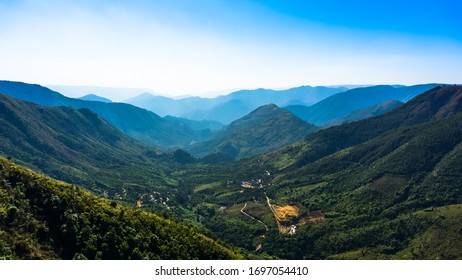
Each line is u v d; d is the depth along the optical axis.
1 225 98.00
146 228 132.75
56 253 102.38
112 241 112.94
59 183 137.38
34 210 111.50
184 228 159.38
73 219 111.62
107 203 143.50
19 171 121.62
